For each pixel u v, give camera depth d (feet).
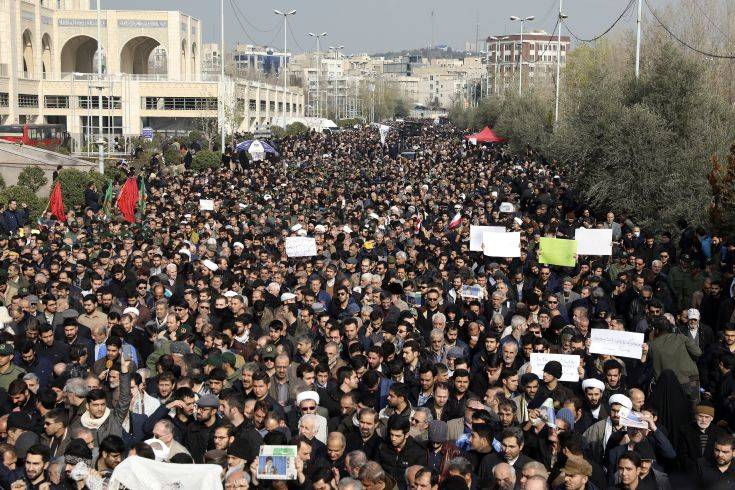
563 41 635.25
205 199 88.89
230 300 40.98
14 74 258.98
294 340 40.34
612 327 39.81
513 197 103.09
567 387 33.14
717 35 140.77
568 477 24.22
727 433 27.61
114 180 121.70
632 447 27.40
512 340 34.17
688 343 37.35
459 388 30.83
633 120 80.23
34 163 144.87
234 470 24.35
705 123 80.48
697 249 62.95
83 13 294.66
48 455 25.64
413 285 49.49
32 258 57.36
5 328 42.01
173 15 298.35
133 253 56.80
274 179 117.50
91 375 30.78
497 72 436.35
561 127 121.39
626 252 59.62
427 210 86.63
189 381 30.50
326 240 63.98
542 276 50.47
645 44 149.38
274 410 28.94
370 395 29.66
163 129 277.44
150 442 26.55
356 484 22.50
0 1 253.44
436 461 27.89
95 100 274.36
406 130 363.35
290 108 376.27
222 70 229.45
